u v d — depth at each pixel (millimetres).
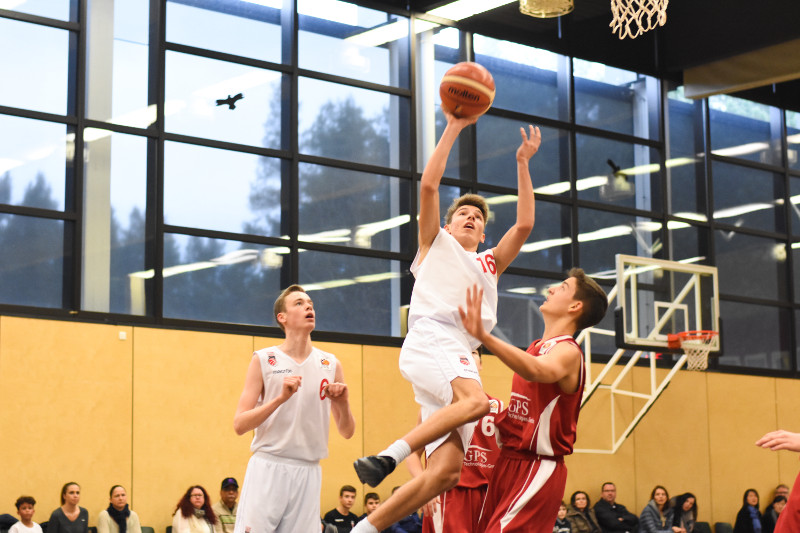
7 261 9773
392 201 12172
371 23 12383
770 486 13812
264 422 4789
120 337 10000
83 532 8898
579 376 3418
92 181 10281
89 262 10125
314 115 11789
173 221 10656
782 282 14766
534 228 12891
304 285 11336
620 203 13625
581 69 13672
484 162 12773
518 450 3449
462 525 4199
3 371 9375
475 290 3090
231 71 11328
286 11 11828
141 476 9820
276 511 4738
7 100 10023
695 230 14148
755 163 14836
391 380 11430
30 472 9289
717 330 11547
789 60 12047
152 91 10773
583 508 11570
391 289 11922
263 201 11289
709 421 13523
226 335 10586
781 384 14258
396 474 11148
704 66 13250
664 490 12195
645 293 13359
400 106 12438
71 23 10438
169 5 11047
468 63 3514
